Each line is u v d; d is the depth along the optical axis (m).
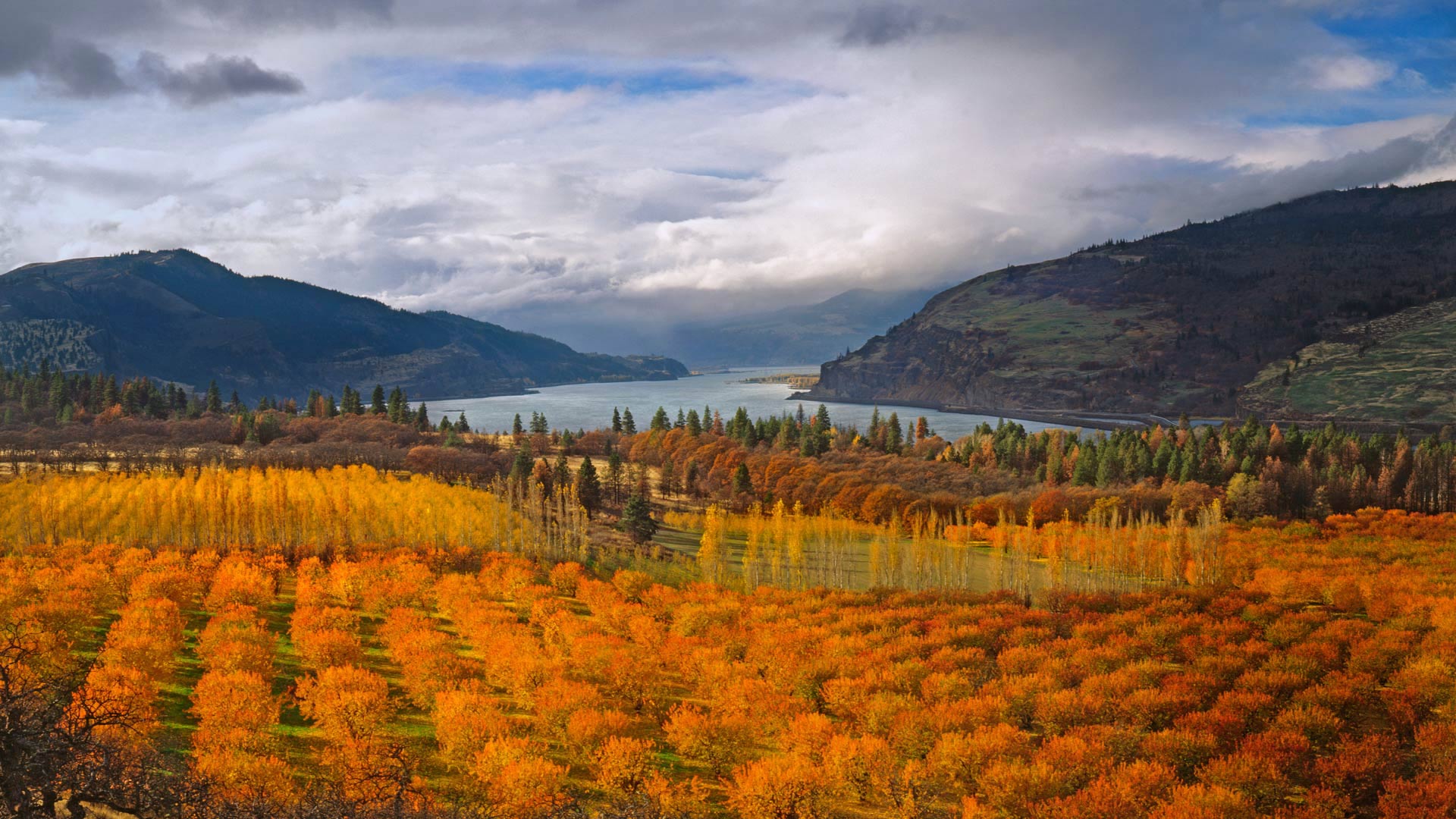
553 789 76.38
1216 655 110.19
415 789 75.31
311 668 110.75
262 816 57.41
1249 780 77.12
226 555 161.88
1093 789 74.94
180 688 100.62
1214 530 164.75
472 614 123.69
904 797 78.38
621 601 137.00
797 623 127.69
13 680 40.62
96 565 137.75
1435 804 72.56
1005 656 108.69
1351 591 134.88
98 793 38.56
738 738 88.12
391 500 193.50
